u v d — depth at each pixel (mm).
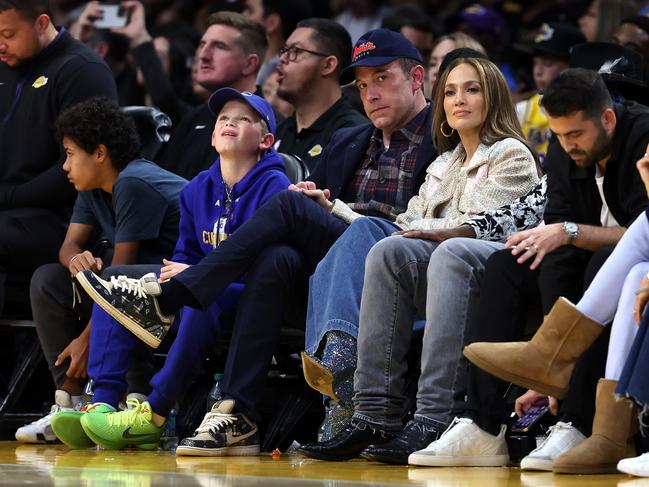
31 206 15117
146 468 10195
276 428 12578
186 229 13008
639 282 9281
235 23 16594
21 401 15211
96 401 12531
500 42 19188
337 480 8781
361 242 11297
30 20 15430
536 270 10133
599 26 19734
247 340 11586
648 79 16391
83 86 15484
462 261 10391
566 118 10023
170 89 18875
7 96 15695
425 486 8219
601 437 9242
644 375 8711
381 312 10719
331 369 10969
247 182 12711
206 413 12578
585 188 10594
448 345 10312
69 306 13992
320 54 15414
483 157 11711
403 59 13031
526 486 8203
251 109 12836
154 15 23094
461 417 10086
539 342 9602
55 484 8680
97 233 14578
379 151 13266
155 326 11578
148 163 14000
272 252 11656
